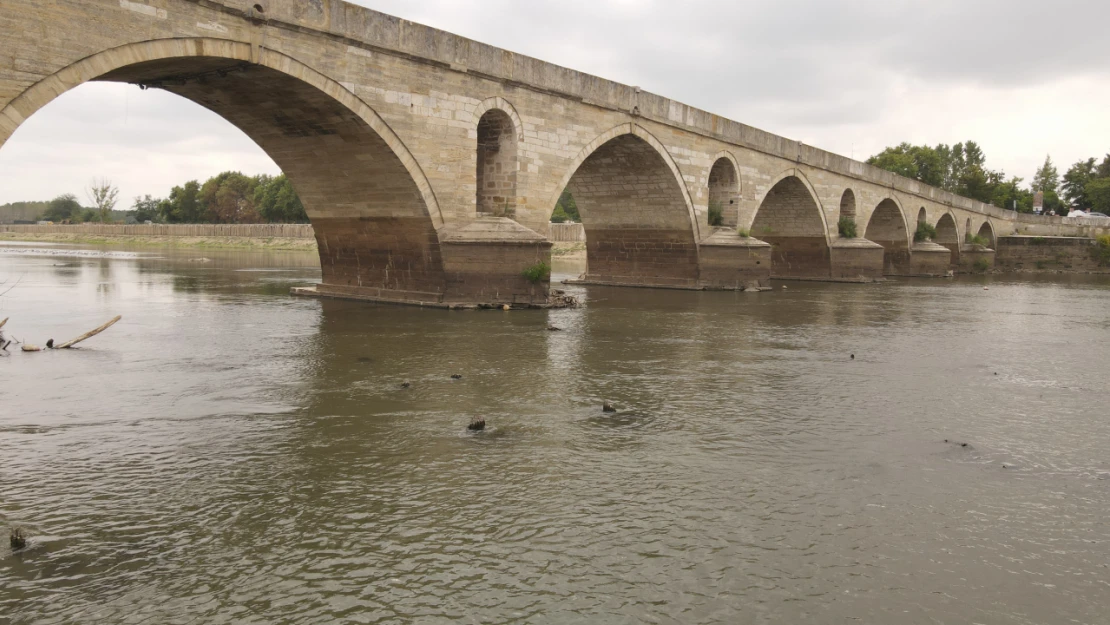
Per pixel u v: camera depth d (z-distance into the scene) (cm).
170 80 1938
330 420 1091
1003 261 7519
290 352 1614
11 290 2912
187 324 2017
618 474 896
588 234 3866
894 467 951
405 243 2470
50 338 1752
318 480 854
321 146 2309
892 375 1540
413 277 2505
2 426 1030
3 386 1258
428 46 2245
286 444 978
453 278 2398
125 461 902
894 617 593
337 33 1983
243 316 2188
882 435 1091
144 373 1380
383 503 793
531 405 1204
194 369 1423
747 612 595
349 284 2731
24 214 19788
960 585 646
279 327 1972
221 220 12638
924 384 1460
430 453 955
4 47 1390
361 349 1662
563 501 809
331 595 610
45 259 5384
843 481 893
